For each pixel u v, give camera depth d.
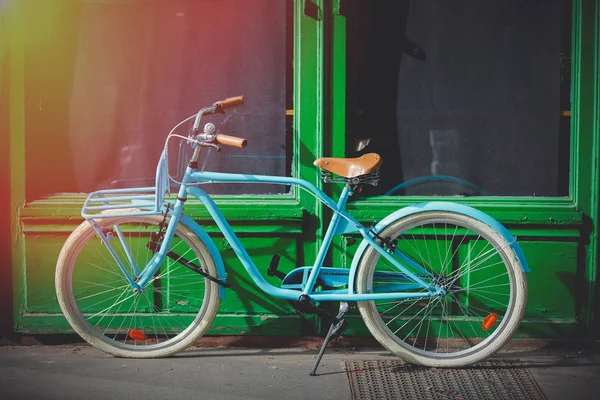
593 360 3.79
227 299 3.98
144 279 3.67
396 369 3.68
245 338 4.02
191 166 3.63
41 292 3.99
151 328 4.00
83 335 3.80
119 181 4.00
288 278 3.74
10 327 4.04
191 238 3.74
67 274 3.76
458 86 3.92
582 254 3.89
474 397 3.34
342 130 3.89
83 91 3.96
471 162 3.95
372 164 3.53
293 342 4.01
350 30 3.89
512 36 3.88
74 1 3.91
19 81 3.87
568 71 3.88
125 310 4.00
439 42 3.90
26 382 3.49
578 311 3.92
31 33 3.89
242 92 3.96
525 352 3.92
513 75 3.90
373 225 3.65
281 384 3.48
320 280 3.76
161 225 3.70
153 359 3.81
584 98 3.81
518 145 3.93
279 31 3.92
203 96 3.96
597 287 3.89
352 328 3.97
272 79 3.94
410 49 3.91
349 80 3.92
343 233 3.89
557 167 3.93
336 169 3.57
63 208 3.90
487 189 3.96
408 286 3.75
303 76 3.86
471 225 3.61
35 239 3.96
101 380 3.52
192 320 3.98
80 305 3.99
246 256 3.71
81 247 3.76
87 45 3.93
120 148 3.99
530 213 3.84
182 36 3.93
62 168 3.98
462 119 3.93
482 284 3.92
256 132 3.98
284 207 3.89
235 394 3.36
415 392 3.40
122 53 3.94
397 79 3.93
